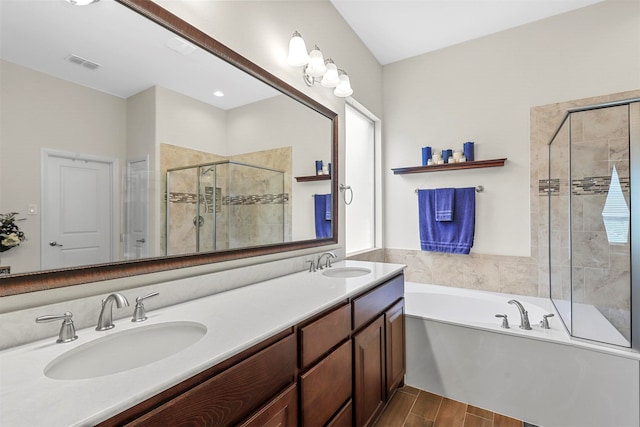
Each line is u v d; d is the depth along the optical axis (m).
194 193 1.34
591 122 1.98
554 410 1.67
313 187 2.12
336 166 2.35
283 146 1.85
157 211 1.19
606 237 1.85
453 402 1.95
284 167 1.87
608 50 2.32
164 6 1.20
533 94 2.59
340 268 2.04
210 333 0.90
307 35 2.07
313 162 2.12
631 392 1.49
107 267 1.02
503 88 2.71
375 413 1.62
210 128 1.41
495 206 2.73
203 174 1.38
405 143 3.19
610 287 1.79
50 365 0.72
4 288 0.81
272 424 0.92
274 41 1.77
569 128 2.09
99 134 1.02
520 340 1.77
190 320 1.01
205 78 1.38
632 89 2.24
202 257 1.35
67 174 0.95
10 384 0.62
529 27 2.61
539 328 1.85
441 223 2.91
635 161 1.62
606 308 1.80
